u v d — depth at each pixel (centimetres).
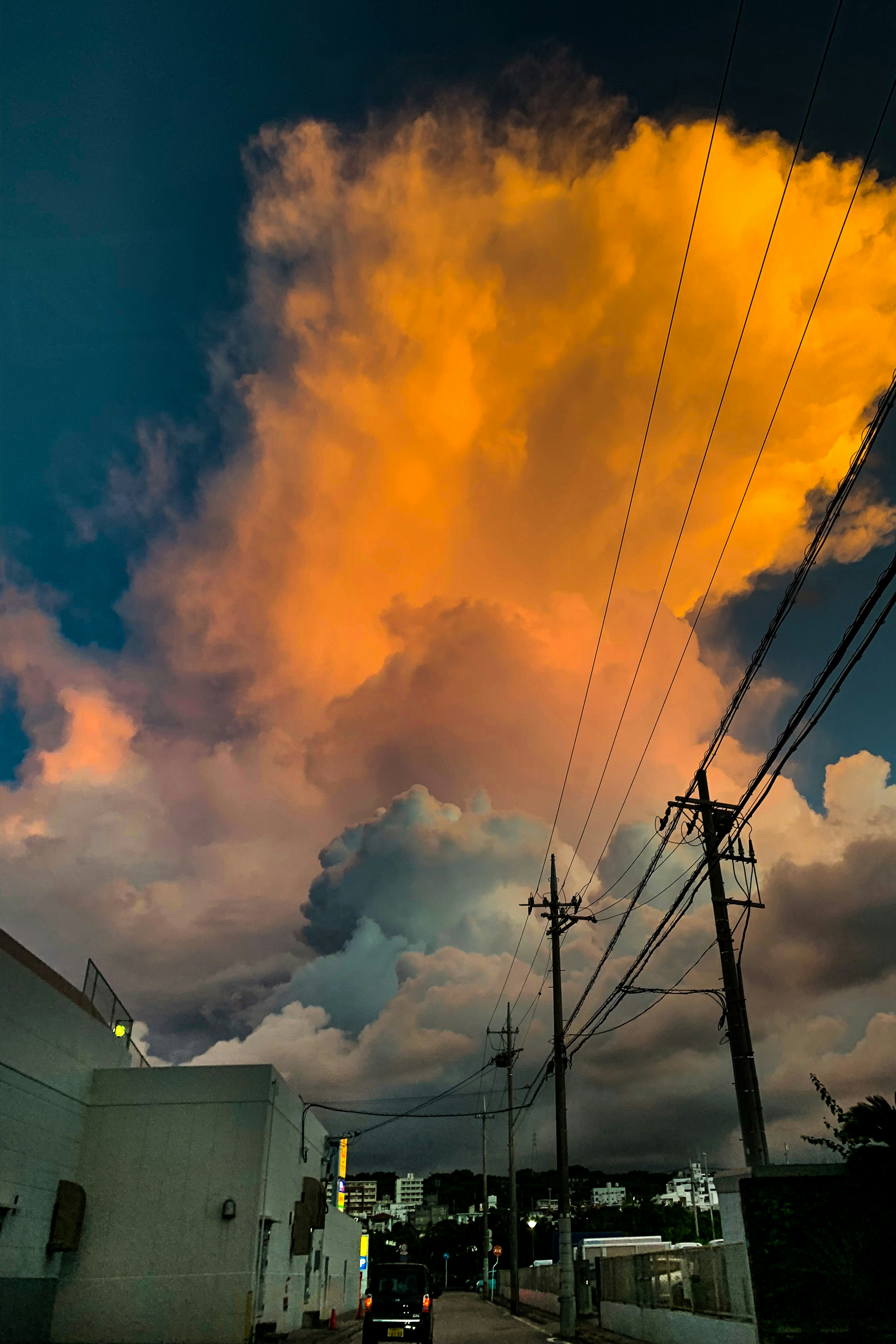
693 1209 8500
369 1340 2219
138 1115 2550
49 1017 2323
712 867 1827
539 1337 2694
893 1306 1414
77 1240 2398
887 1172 1401
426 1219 14988
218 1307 2355
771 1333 1416
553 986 3177
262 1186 2483
